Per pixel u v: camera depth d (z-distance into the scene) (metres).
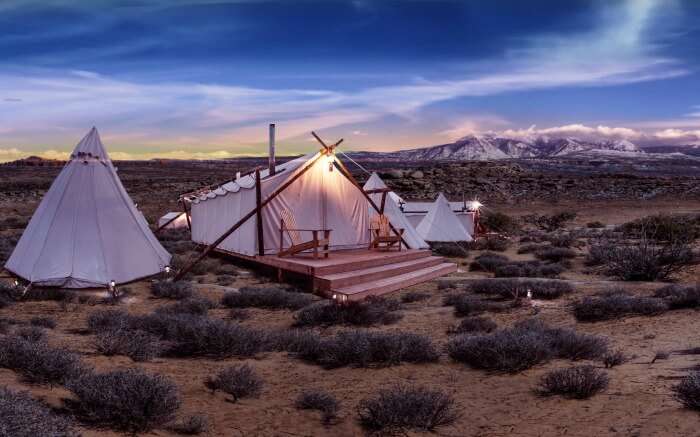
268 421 6.05
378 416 5.78
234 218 20.55
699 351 8.15
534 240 34.69
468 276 20.00
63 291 14.71
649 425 5.15
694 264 18.89
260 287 16.52
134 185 80.00
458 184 79.88
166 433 5.48
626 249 18.78
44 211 16.00
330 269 15.37
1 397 4.52
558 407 6.05
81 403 5.68
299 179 19.14
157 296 15.54
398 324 12.40
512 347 7.89
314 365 8.73
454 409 6.27
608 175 94.38
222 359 9.05
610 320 11.56
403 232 21.03
